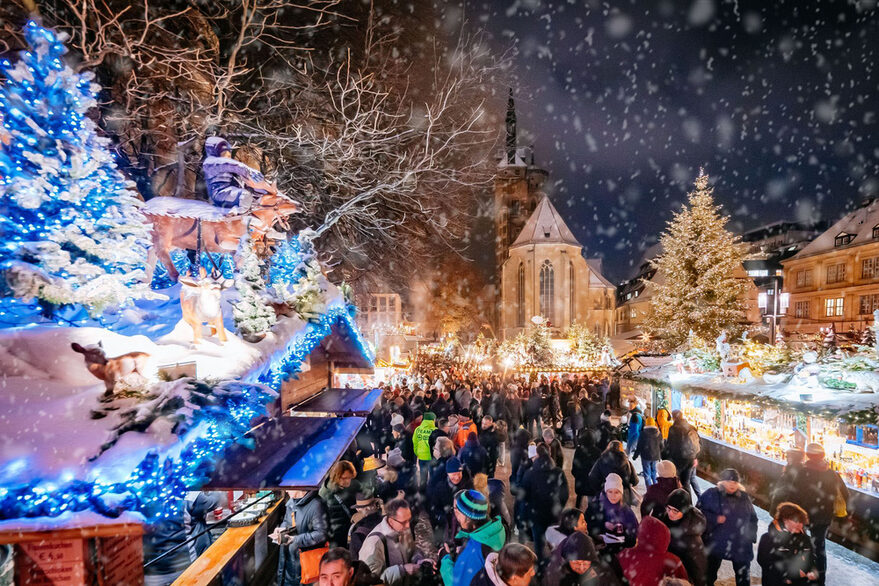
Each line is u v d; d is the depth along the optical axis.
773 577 4.79
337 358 10.84
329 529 4.98
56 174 3.81
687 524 4.62
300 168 15.02
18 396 2.85
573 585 3.61
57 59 3.99
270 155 14.75
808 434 9.26
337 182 15.12
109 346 3.35
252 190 6.32
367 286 20.97
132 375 3.08
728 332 33.41
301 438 5.19
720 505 5.50
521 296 74.06
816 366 9.48
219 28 13.43
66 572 2.48
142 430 2.78
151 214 5.85
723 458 11.88
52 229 3.76
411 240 19.03
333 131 16.14
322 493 5.30
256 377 4.63
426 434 9.92
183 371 3.52
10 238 3.62
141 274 4.68
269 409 6.04
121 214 4.30
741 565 5.44
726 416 12.09
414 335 56.94
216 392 3.21
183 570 4.94
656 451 10.61
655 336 37.75
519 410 15.18
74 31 8.77
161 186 11.52
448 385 20.52
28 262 3.62
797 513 4.73
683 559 4.66
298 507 4.75
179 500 3.17
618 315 88.38
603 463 7.12
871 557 7.45
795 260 49.75
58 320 3.88
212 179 6.47
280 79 14.58
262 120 14.48
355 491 5.45
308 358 9.05
